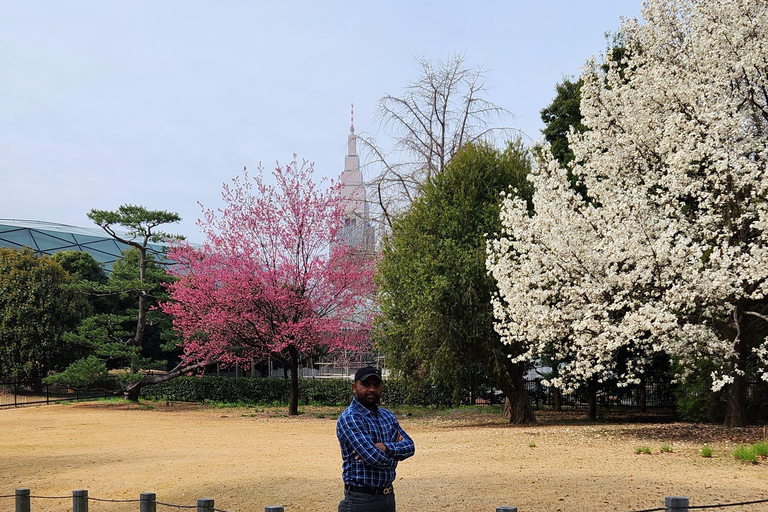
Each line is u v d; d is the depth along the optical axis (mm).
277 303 25578
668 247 12797
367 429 4914
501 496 8383
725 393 17266
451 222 19297
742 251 14383
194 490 9789
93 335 32406
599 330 13383
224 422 22359
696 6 15547
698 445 12688
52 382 30062
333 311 27781
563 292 14273
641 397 23531
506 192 19562
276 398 31875
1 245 43594
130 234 32688
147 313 32781
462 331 17969
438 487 9125
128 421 22594
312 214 27062
